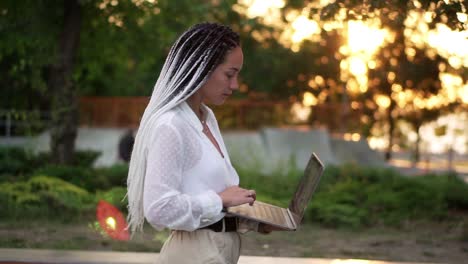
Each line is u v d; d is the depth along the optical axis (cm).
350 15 530
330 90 2177
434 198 1025
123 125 2058
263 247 710
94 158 1360
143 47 1261
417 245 766
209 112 260
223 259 243
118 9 1120
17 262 521
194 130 240
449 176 1271
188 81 240
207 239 242
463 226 884
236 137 1933
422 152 2272
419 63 889
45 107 1875
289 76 2183
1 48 1181
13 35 1112
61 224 801
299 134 1969
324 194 990
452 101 1090
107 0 1116
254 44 2148
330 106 2072
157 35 1234
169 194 228
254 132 1984
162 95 242
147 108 244
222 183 243
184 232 244
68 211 844
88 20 1204
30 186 912
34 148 1298
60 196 860
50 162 1188
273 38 2130
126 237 705
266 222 247
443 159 2397
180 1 1195
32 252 547
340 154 1995
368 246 749
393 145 2281
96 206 850
